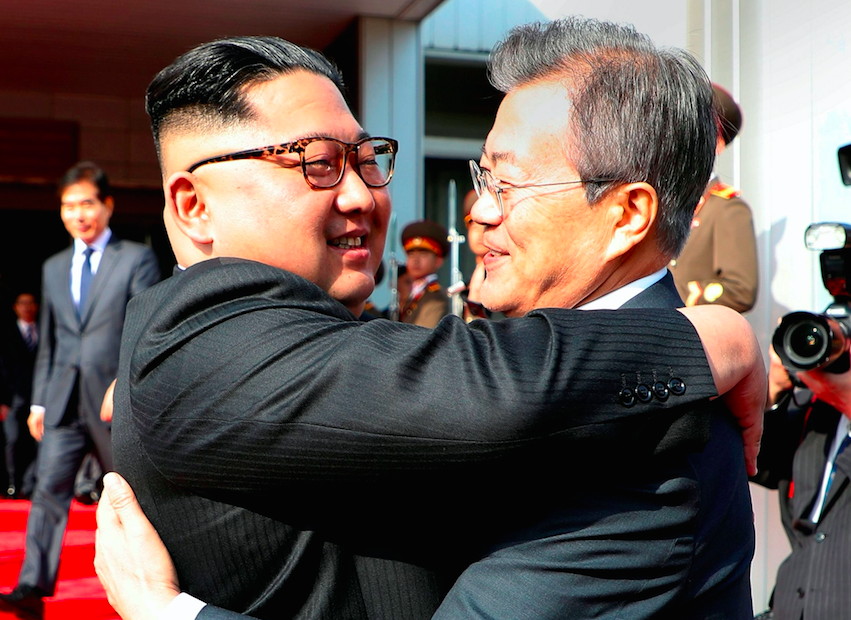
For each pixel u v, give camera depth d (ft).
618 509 3.45
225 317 3.67
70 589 14.56
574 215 3.85
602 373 3.36
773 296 9.86
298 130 3.99
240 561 3.63
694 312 3.82
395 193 22.15
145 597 3.64
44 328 14.92
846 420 7.06
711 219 9.76
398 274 19.15
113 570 3.76
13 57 26.11
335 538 3.64
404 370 3.40
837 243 6.66
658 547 3.44
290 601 3.61
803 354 6.38
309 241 4.02
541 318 3.55
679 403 3.41
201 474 3.57
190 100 4.02
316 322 3.64
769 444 7.53
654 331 3.53
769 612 7.50
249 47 4.09
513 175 3.94
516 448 3.27
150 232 31.76
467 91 24.91
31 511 13.83
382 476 3.40
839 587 6.78
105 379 14.23
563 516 3.48
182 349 3.67
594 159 3.79
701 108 3.88
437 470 3.35
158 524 3.76
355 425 3.36
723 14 9.81
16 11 22.04
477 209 4.13
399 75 22.22
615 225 3.84
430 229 16.76
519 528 3.55
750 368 3.76
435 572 3.76
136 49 25.20
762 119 9.76
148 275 14.78
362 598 3.67
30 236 31.76
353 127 4.19
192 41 24.32
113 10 21.95
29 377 24.43
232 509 3.61
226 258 3.90
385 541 3.67
